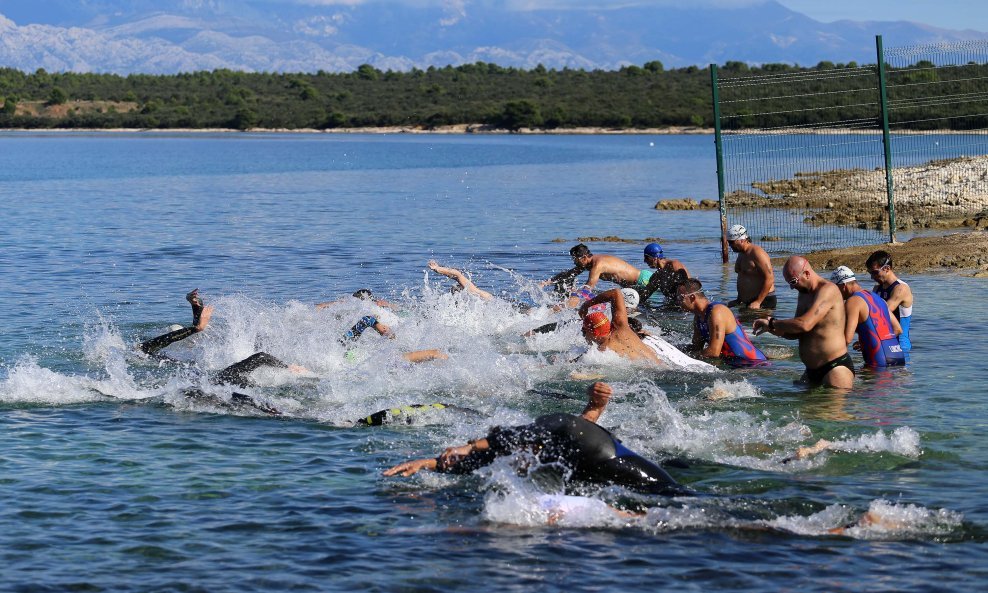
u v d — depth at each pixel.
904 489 8.86
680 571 7.29
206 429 10.88
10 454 9.92
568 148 102.69
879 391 12.16
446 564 7.43
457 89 187.62
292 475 9.38
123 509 8.48
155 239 29.27
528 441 9.03
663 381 12.85
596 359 13.55
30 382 12.55
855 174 42.69
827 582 7.08
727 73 185.50
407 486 9.05
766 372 13.31
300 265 24.02
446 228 32.38
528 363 13.66
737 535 7.94
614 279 18.22
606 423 10.98
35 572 7.28
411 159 82.75
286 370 13.12
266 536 7.95
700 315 14.09
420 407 11.27
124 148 108.88
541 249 27.02
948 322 16.11
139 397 12.16
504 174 62.22
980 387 12.22
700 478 9.22
